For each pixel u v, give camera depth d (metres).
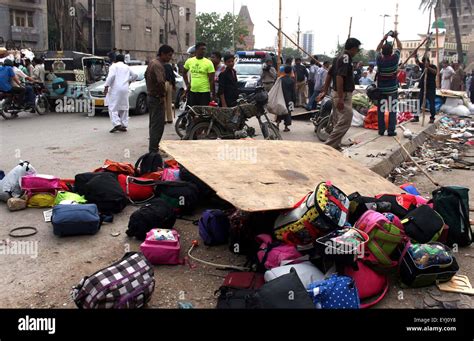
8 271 4.04
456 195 4.84
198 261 4.33
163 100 7.90
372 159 8.05
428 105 14.00
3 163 7.69
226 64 9.91
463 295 3.95
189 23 57.03
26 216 5.35
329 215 3.92
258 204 4.14
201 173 4.87
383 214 4.27
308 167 5.77
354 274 3.79
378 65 10.47
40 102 14.26
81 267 4.15
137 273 3.46
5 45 30.30
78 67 14.68
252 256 4.29
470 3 48.41
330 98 10.70
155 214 4.73
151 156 6.55
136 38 50.19
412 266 3.96
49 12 41.00
